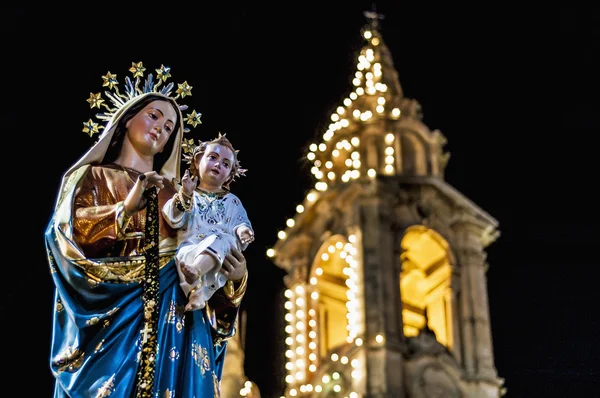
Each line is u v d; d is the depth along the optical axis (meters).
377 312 25.58
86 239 5.45
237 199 6.00
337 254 26.95
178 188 5.78
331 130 27.39
